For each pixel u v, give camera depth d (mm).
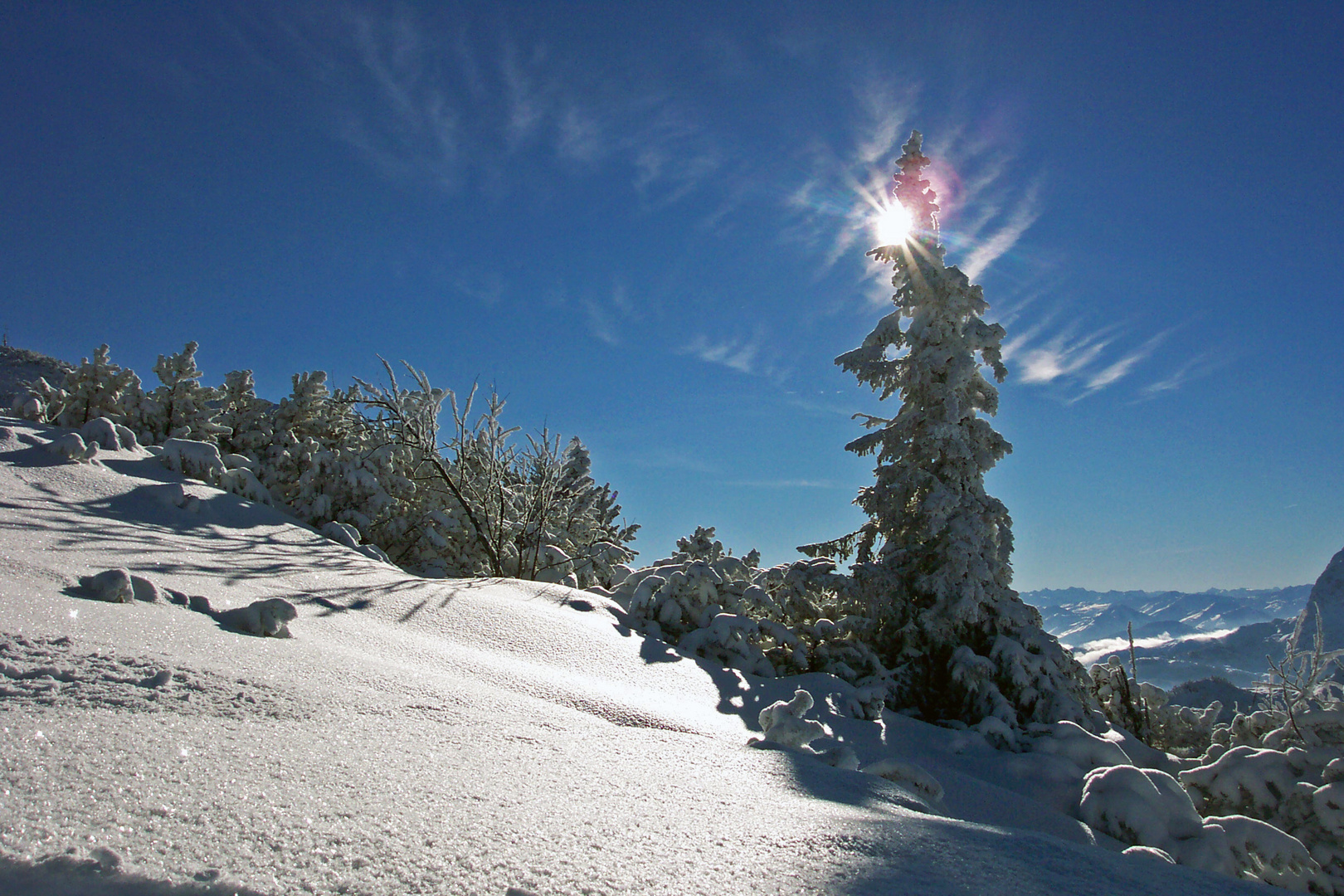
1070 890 1939
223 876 1408
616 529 20266
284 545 7977
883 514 11938
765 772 3104
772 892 1656
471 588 8398
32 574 4098
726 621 9547
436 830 1791
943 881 1835
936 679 10867
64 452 8039
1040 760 7461
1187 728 12930
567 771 2613
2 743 1855
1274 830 5387
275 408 13852
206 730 2324
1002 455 11906
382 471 13211
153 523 7082
